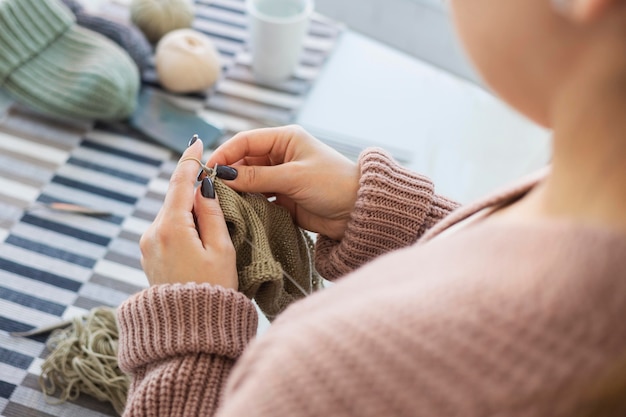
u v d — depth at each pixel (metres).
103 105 0.85
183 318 0.39
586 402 0.18
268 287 0.47
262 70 0.95
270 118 0.92
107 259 0.76
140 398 0.37
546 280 0.19
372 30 1.24
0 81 0.85
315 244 0.53
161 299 0.39
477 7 0.20
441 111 0.95
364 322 0.22
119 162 0.86
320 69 0.99
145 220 0.81
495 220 0.25
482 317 0.19
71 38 0.89
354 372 0.21
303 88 0.95
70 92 0.85
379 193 0.46
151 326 0.39
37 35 0.87
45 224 0.78
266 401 0.22
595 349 0.18
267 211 0.50
